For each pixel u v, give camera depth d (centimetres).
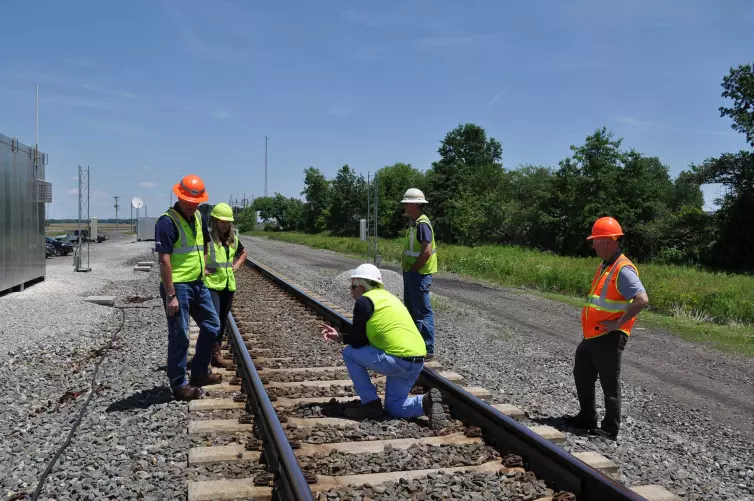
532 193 5150
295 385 621
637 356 926
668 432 576
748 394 725
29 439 482
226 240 710
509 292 1734
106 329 1010
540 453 406
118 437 475
